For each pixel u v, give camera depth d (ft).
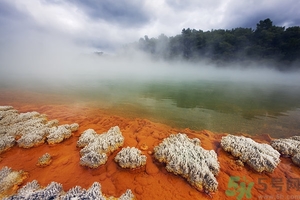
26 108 28.37
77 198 9.51
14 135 17.62
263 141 18.89
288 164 14.40
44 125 19.85
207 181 11.62
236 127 23.04
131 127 21.62
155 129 21.27
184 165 12.92
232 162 14.46
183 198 10.65
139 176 12.53
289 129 22.59
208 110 31.22
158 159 14.46
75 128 19.79
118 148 16.31
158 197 10.63
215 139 19.11
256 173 13.14
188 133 20.45
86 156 13.46
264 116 28.09
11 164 13.25
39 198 9.62
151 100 38.58
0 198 10.01
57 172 12.47
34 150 15.46
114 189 11.12
